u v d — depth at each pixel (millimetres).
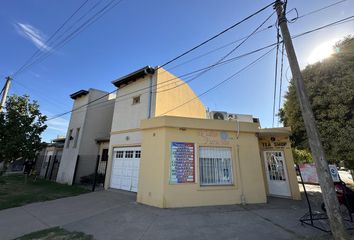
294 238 5109
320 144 5160
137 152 12109
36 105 15016
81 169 15703
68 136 18078
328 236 5176
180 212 7367
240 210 7699
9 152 13086
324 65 9891
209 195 8492
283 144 10961
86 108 16953
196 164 8742
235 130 9516
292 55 5855
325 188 4918
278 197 10430
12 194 11164
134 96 13406
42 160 23203
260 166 9484
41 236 5324
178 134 8859
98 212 7516
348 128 8625
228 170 9195
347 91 8758
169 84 13555
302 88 5574
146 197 8664
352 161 10031
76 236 5285
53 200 9648
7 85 13812
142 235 5348
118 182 12539
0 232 5711
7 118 13539
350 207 6762
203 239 5086
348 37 9859
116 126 13945
